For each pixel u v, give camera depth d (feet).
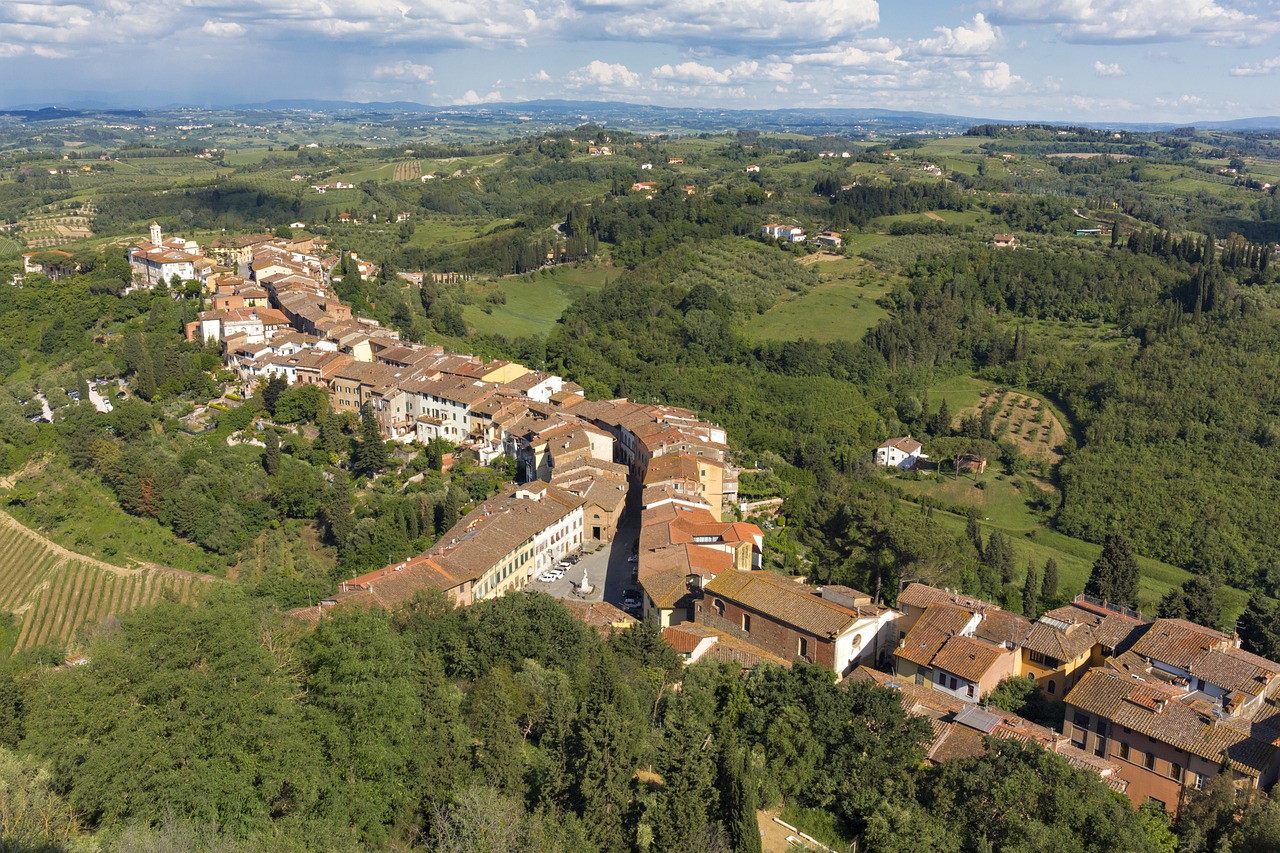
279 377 614.75
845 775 204.44
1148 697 243.19
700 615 336.08
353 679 175.94
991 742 209.97
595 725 180.45
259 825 150.30
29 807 139.95
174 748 150.61
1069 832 180.96
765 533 462.19
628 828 175.32
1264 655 334.65
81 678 158.81
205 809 145.48
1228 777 210.79
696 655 290.76
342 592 338.95
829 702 215.10
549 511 427.74
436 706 189.37
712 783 179.11
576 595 388.37
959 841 184.34
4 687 190.60
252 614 195.83
